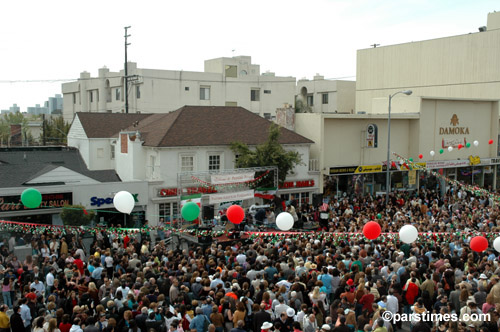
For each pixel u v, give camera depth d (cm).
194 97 6875
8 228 2355
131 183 2894
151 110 6550
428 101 4322
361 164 4016
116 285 1579
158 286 1595
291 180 3547
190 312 1430
